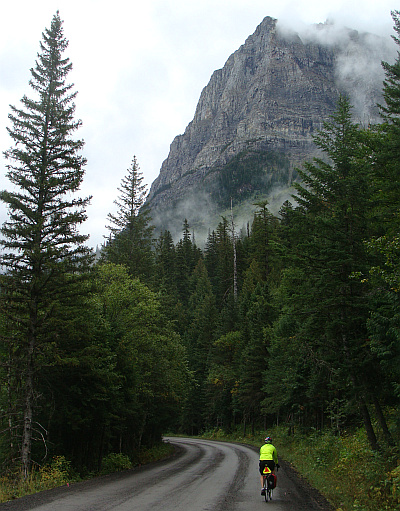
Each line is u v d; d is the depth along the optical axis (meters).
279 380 37.09
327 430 26.78
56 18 20.69
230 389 55.44
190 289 89.50
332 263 16.02
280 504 10.07
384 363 12.95
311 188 18.19
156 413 34.03
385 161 17.58
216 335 59.91
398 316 12.02
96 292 19.36
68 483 14.51
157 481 14.88
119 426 22.88
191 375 36.00
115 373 19.77
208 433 63.53
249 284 66.94
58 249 17.75
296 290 17.84
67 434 20.81
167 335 32.22
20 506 9.52
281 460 24.25
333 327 16.47
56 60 20.22
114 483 14.31
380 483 10.55
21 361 17.11
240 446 39.19
